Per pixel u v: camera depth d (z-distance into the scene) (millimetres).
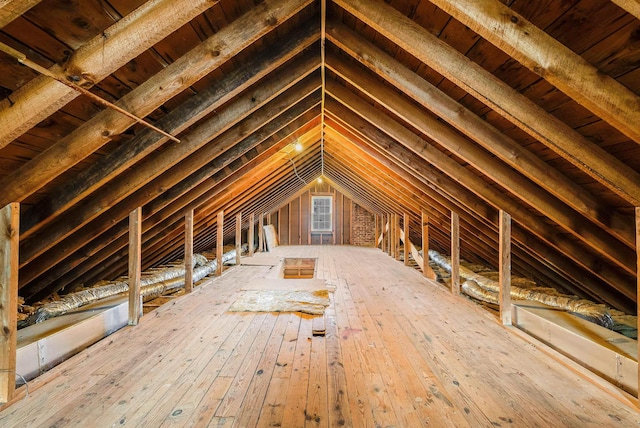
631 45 1145
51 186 2059
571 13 1191
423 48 1610
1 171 1728
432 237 6703
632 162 1575
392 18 1615
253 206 7355
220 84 2010
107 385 1938
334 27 2033
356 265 6617
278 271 6340
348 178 7906
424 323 3064
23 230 2133
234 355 2350
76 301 3164
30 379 2131
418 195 4562
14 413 1664
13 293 1787
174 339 2658
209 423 1588
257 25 1593
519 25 1238
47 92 1318
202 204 4316
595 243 2262
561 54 1239
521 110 1611
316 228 11227
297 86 2826
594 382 1954
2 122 1331
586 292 3531
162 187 2793
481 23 1259
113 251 3461
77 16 1205
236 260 6652
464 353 2395
